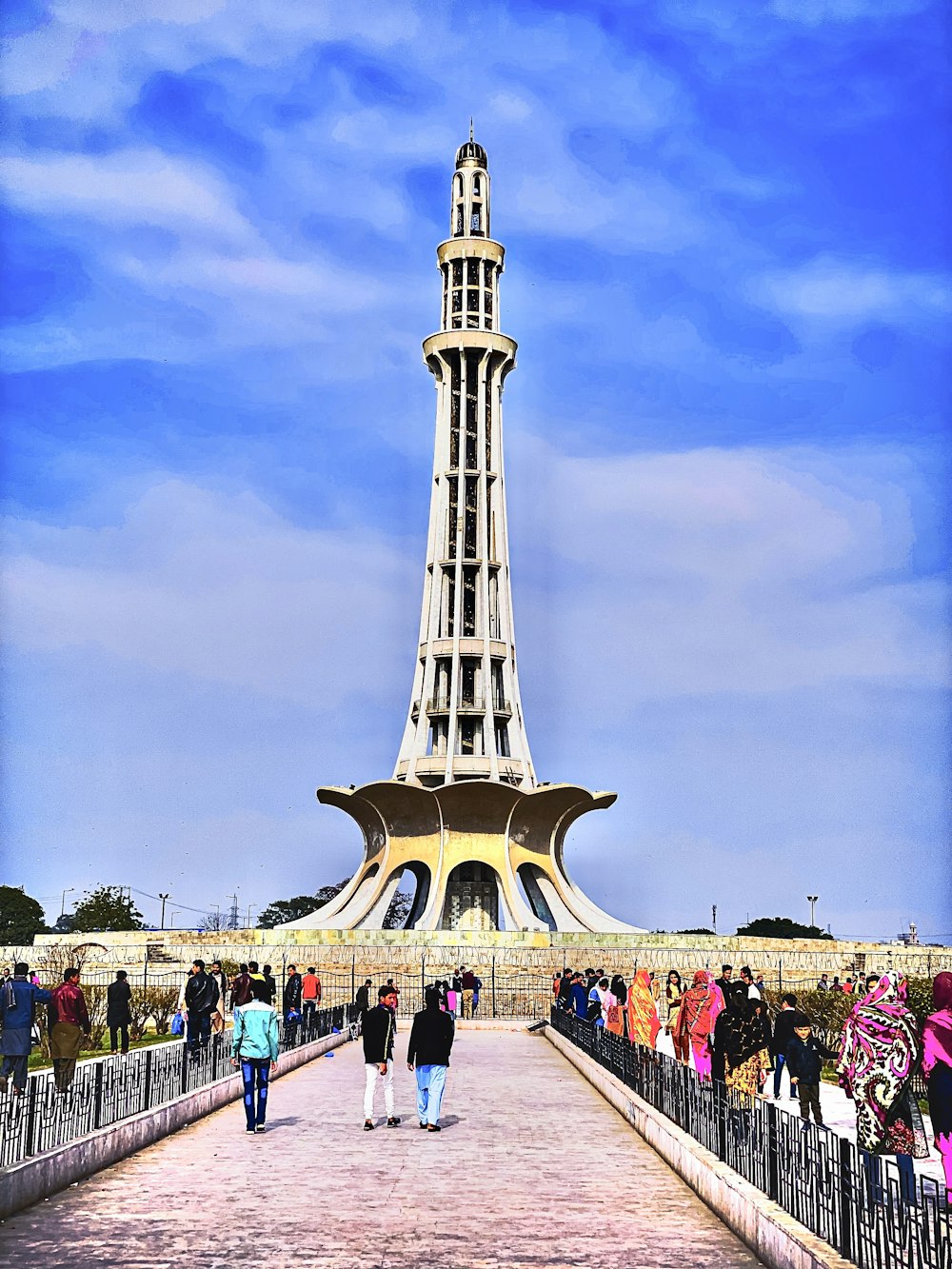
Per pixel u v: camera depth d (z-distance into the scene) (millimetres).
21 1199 14805
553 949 59875
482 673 77125
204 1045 25234
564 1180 16891
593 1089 27953
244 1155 18844
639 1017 27797
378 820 76250
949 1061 12406
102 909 116375
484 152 86250
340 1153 19047
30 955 64938
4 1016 21172
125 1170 17484
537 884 78000
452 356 82312
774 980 60812
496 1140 20422
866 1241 10562
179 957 62344
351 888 76688
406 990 58688
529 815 75250
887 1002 14883
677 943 63125
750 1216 13156
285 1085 29328
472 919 77438
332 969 60031
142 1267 12312
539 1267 12406
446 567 79875
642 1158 18781
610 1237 13672
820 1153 11828
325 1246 13156
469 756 75625
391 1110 22125
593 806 76375
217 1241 13336
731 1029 20297
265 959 60938
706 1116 16828
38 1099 16875
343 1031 44031
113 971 62781
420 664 78438
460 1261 12594
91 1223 14164
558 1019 40938
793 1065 20203
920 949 63219
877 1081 14680
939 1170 18062
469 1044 41875
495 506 80188
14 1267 12297
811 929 129250
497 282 84250
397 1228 13992
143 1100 20656
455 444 82438
